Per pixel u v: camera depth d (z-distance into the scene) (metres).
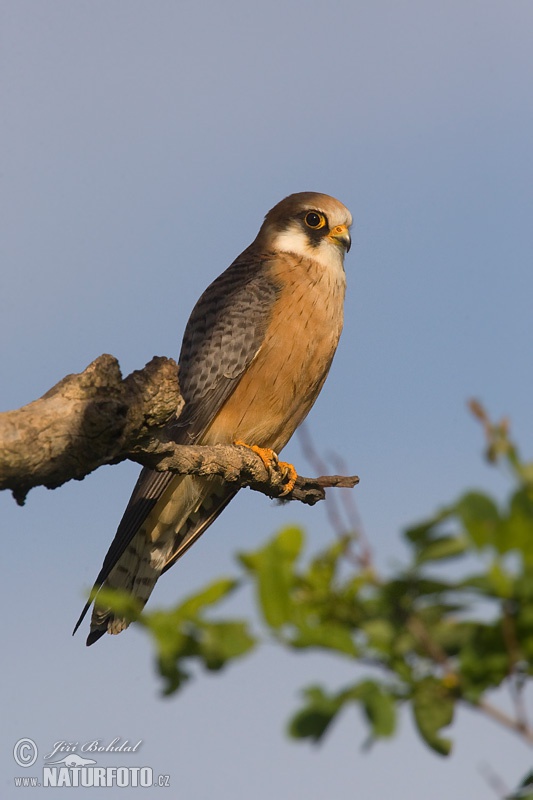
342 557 3.93
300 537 3.88
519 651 3.68
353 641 3.71
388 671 3.82
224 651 3.71
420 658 3.85
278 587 3.73
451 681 3.78
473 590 3.68
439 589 3.72
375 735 3.46
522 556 3.68
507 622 3.68
